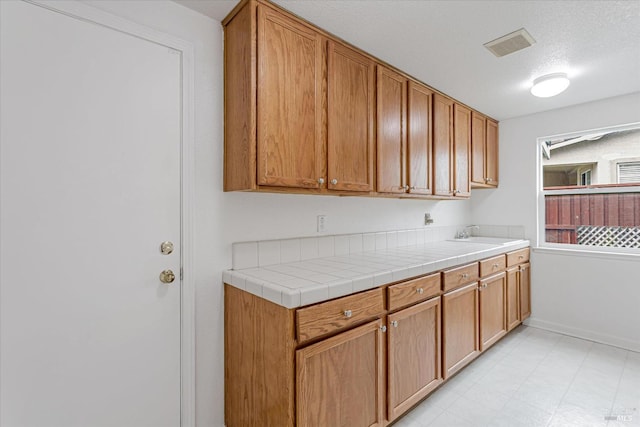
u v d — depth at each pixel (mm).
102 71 1292
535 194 3098
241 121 1473
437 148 2465
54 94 1192
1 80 1100
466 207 3514
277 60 1474
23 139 1140
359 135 1844
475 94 2566
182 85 1497
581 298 2820
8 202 1115
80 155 1249
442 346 1958
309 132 1594
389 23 1600
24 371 1144
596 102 2713
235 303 1562
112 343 1322
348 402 1413
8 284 1116
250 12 1404
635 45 1798
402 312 1674
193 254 1532
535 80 2291
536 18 1556
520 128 3186
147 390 1408
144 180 1399
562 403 1861
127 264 1359
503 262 2656
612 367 2275
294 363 1235
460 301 2131
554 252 2975
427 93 2375
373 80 1943
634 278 2553
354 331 1438
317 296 1295
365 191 1872
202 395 1567
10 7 1112
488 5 1457
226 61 1610
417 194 2266
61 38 1205
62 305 1216
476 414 1775
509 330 2725
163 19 1438
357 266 1761
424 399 1921
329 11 1505
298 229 1964
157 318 1437
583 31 1662
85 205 1263
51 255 1193
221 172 1634
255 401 1416
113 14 1309
